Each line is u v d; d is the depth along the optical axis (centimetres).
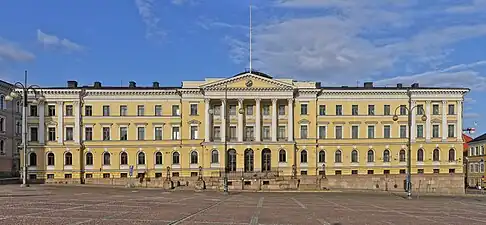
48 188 5897
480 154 12350
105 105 9494
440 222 2880
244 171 9306
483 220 3062
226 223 2508
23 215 2606
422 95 9650
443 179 8438
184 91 9481
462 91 9662
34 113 9356
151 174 9469
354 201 4862
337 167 9556
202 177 8488
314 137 9550
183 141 9469
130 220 2503
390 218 3045
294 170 9369
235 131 9569
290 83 9512
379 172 9588
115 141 9469
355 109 9669
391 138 9625
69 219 2472
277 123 9531
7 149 10225
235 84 9381
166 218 2658
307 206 3925
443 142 9631
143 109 9544
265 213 3158
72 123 9412
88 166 9444
